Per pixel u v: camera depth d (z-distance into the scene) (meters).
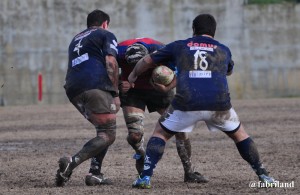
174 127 27.77
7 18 112.25
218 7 115.56
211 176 33.38
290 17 116.25
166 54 28.19
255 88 116.44
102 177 30.67
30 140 54.28
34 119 76.44
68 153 45.25
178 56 27.86
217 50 27.94
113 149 46.62
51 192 28.47
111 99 29.78
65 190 28.97
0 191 29.31
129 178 33.28
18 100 112.31
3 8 112.12
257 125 63.56
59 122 71.50
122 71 31.75
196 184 30.67
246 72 116.25
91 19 31.11
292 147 45.78
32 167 38.12
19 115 83.44
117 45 31.06
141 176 28.72
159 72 28.89
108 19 31.59
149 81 30.95
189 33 115.69
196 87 27.25
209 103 27.22
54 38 112.94
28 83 112.56
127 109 31.25
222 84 27.48
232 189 28.83
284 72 116.81
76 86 29.70
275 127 61.19
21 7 112.31
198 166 37.31
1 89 111.94
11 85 112.25
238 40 116.00
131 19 114.69
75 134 58.56
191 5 115.44
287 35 116.44
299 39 116.56
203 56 27.66
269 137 52.81
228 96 27.67
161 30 115.44
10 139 55.22
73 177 33.69
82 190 28.86
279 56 116.69
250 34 116.00
